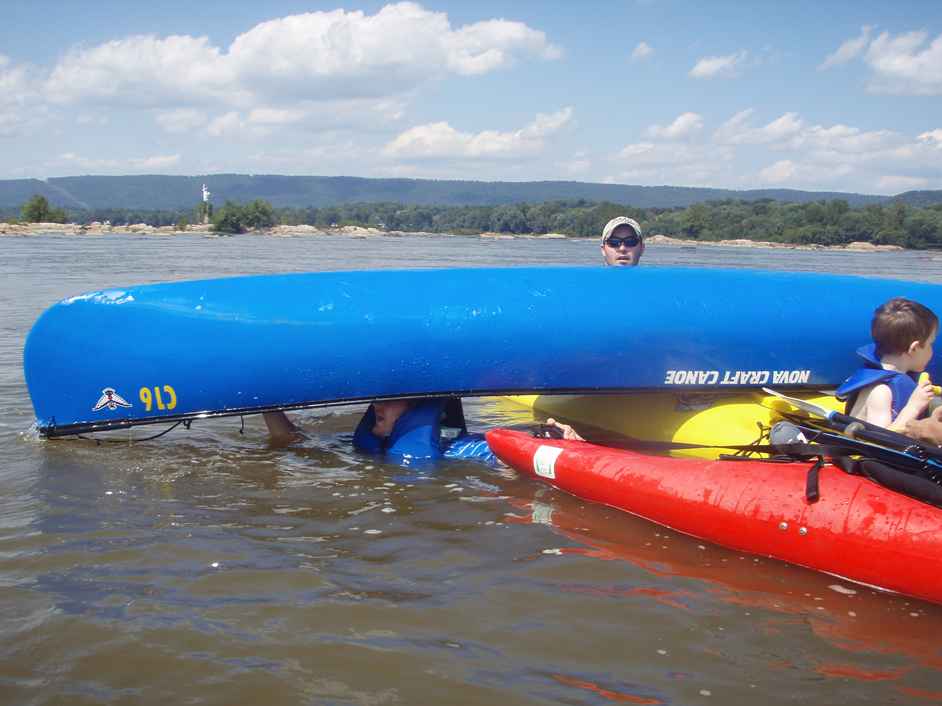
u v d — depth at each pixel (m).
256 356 5.00
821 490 3.53
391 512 4.22
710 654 2.84
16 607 3.08
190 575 3.39
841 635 2.98
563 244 83.00
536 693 2.59
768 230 109.62
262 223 129.25
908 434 3.51
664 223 118.62
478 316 5.02
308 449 5.46
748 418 5.10
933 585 3.16
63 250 39.44
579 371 5.11
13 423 5.93
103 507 4.19
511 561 3.61
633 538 3.90
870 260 46.81
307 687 2.61
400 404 5.36
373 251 45.41
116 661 2.73
